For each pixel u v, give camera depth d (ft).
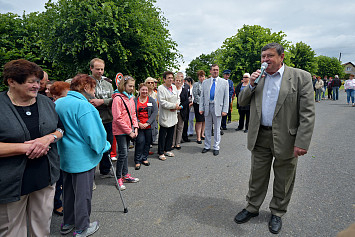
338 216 7.67
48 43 22.33
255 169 7.54
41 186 5.33
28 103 5.22
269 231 7.06
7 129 4.63
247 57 41.27
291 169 7.01
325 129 21.29
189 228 7.33
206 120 15.65
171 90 15.06
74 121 6.47
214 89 14.94
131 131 10.52
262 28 42.27
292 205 8.48
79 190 6.70
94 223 7.48
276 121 6.88
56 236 7.21
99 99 11.21
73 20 19.94
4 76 4.78
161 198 9.41
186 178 11.39
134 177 11.73
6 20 28.22
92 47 20.59
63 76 28.86
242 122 22.58
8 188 4.70
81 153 6.61
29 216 5.56
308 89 6.45
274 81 7.00
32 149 4.84
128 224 7.66
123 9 21.39
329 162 12.80
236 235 6.91
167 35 28.78
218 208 8.52
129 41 23.22
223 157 14.58
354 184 9.98
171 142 15.28
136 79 26.71
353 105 37.88
